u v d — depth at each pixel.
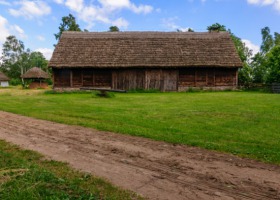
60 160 6.02
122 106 14.77
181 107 14.03
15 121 10.59
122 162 5.89
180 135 7.99
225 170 5.39
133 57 28.20
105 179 4.97
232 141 7.38
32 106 15.09
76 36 30.17
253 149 6.64
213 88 29.16
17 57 81.75
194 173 5.27
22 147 7.01
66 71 28.75
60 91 28.03
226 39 30.66
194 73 29.11
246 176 5.10
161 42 29.83
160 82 28.84
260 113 11.73
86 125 9.59
